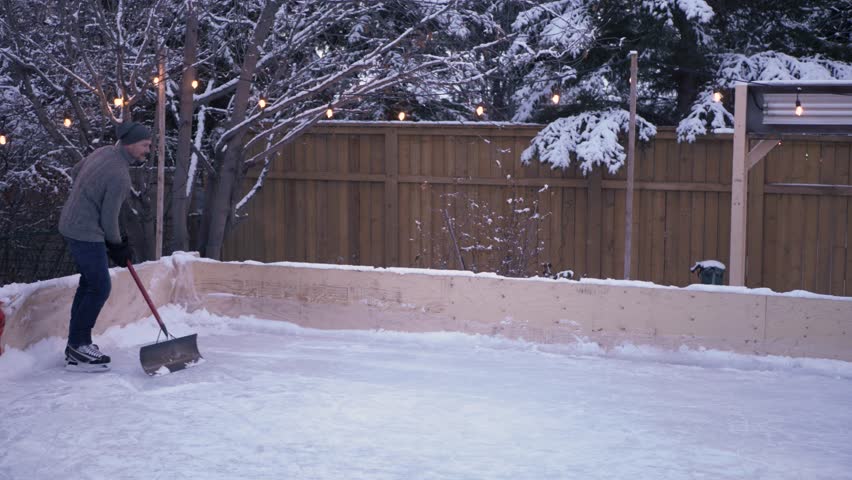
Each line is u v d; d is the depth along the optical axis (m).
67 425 5.14
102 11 8.85
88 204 6.35
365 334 7.64
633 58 8.89
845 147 9.46
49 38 9.41
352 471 4.41
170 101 11.15
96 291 6.44
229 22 10.24
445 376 6.38
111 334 7.36
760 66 11.72
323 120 11.24
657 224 10.27
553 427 5.18
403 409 5.52
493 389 6.03
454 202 10.93
